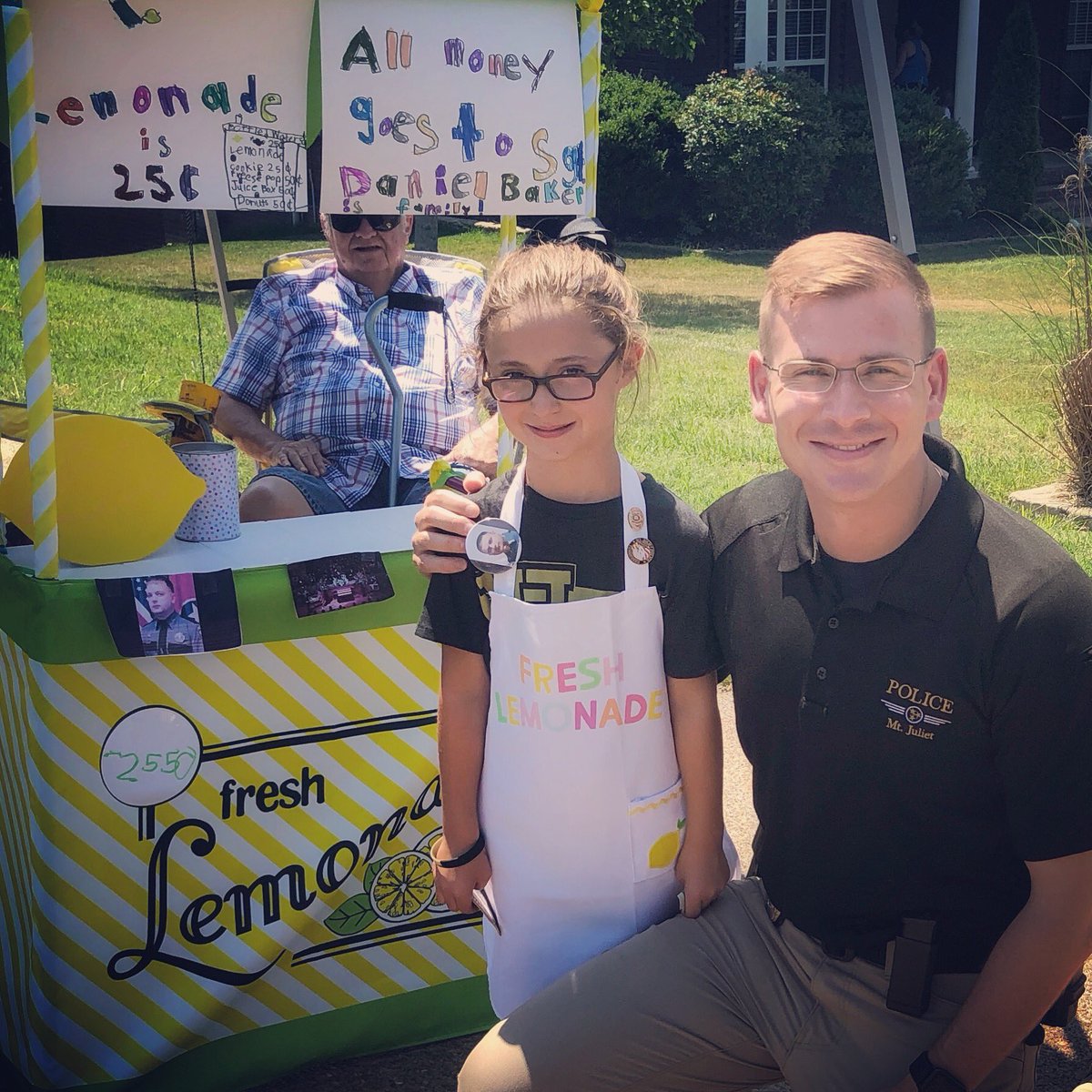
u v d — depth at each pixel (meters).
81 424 2.26
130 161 2.22
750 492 1.90
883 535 1.66
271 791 2.30
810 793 1.74
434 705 2.39
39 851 2.18
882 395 1.59
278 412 3.41
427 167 2.45
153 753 2.19
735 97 14.82
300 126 2.36
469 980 2.53
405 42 2.38
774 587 1.76
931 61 19.00
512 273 1.80
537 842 1.89
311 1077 2.42
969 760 1.65
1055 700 1.57
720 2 16.91
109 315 9.48
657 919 1.97
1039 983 1.62
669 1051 1.82
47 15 2.11
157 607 2.13
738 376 8.89
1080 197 7.12
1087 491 6.12
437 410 3.35
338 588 2.25
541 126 2.55
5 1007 2.46
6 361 8.11
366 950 2.44
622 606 1.82
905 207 5.46
